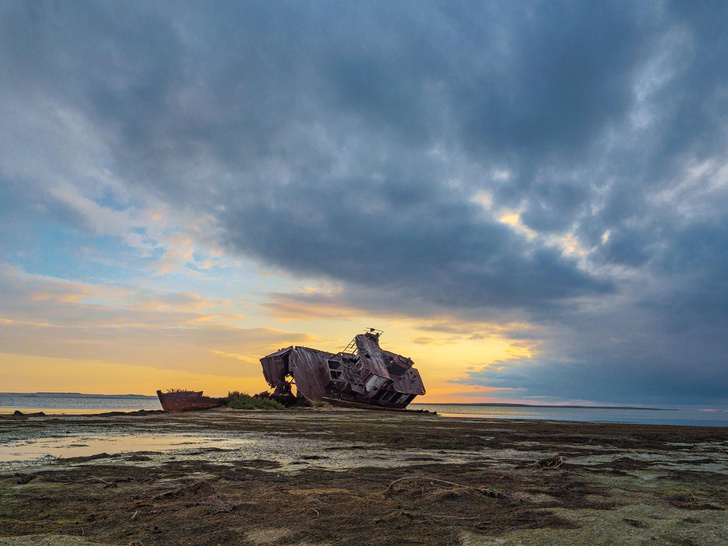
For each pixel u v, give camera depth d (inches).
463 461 347.9
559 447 462.6
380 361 1718.8
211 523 168.4
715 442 571.5
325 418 959.0
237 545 147.4
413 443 471.2
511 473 293.6
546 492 228.7
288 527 165.0
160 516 179.6
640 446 493.0
